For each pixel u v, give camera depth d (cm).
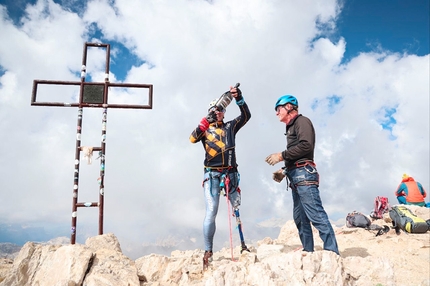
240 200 548
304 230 498
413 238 689
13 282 460
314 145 455
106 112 721
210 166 524
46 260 488
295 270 402
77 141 692
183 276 495
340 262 417
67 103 712
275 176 517
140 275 504
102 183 679
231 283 390
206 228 505
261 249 588
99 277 452
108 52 752
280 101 490
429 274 482
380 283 418
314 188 454
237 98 537
